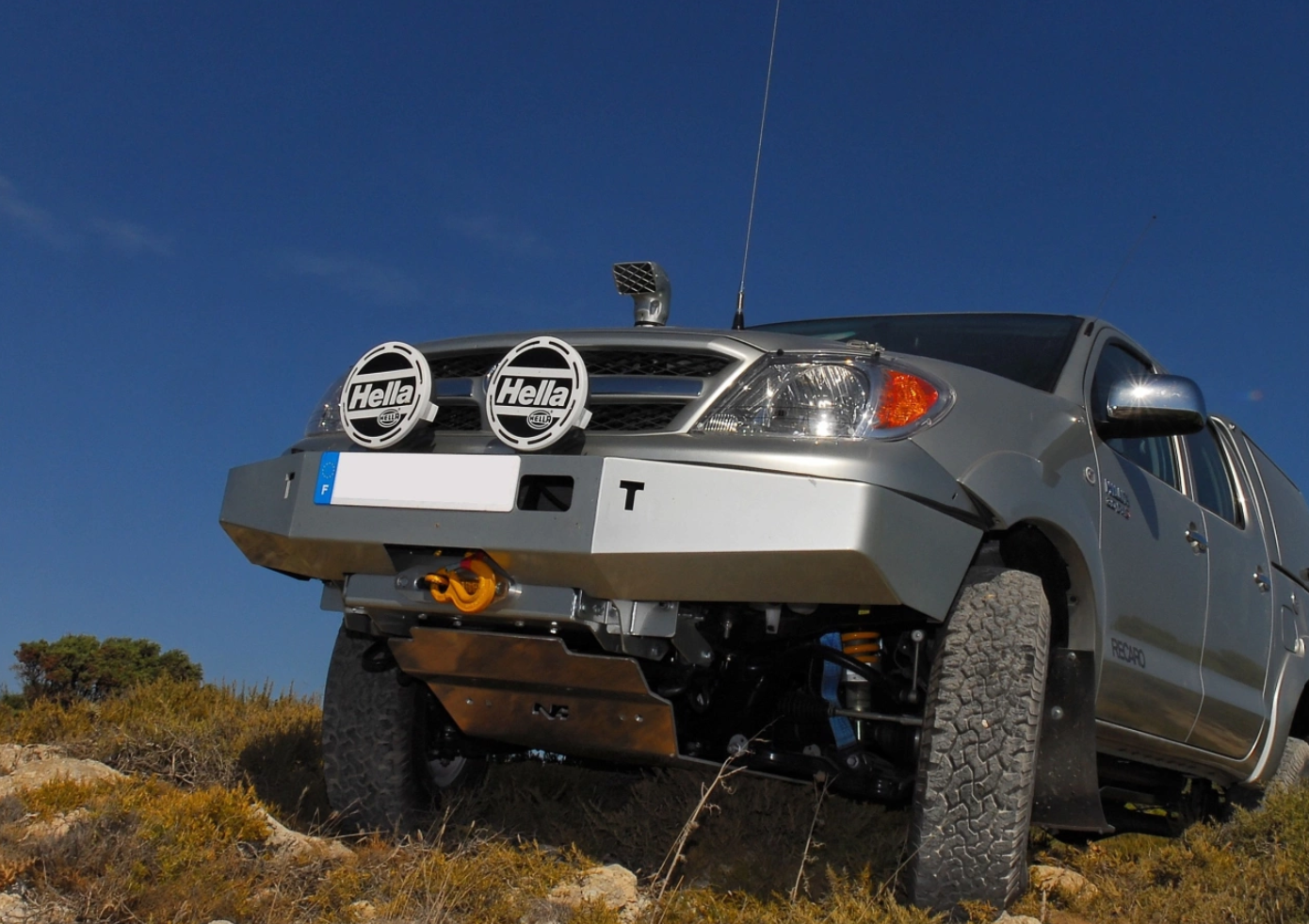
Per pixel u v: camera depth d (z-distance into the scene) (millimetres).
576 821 4074
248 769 4391
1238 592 4859
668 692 3314
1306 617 5711
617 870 3297
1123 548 3828
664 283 4164
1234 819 4652
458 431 3236
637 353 3189
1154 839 4789
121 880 2674
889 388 3035
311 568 3342
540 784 4500
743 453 2900
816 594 2855
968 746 3014
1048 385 3857
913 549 2875
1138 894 3650
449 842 3570
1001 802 2973
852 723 3455
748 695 3564
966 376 3365
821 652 3381
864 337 4438
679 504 2863
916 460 2939
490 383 3123
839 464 2846
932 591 2932
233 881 2865
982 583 3182
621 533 2867
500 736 3510
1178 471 4703
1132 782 4750
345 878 2969
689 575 2865
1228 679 4738
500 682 3334
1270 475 5836
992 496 3088
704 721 3605
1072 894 3619
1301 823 4250
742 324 4898
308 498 3256
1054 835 4473
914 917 2918
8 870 2641
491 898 2986
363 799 3734
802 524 2799
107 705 5172
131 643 6574
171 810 3152
